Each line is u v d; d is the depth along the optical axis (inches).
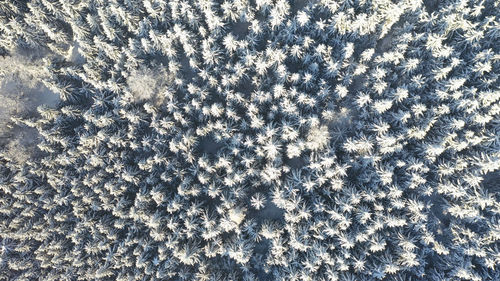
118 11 1488.7
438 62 1378.0
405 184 1360.7
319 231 1363.2
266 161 1471.5
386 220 1327.5
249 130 1485.0
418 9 1391.5
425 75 1407.5
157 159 1424.7
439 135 1362.0
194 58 1515.7
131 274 1434.5
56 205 1496.1
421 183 1360.7
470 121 1357.0
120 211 1435.8
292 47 1413.6
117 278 1402.6
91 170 1501.0
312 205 1396.4
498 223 1312.7
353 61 1419.8
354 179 1443.2
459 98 1357.0
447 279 1323.8
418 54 1400.1
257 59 1465.3
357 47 1471.5
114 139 1454.2
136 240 1429.6
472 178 1321.4
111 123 1513.3
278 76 1450.5
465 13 1347.2
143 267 1440.7
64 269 1482.5
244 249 1396.4
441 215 1414.9
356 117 1439.5
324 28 1446.9
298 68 1512.1
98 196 1487.5
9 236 1485.0
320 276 1359.5
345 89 1392.7
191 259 1400.1
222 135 1460.4
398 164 1346.0
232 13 1491.1
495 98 1312.7
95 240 1455.5
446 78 1380.4
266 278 1454.2
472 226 1380.4
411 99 1371.8
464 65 1390.3
